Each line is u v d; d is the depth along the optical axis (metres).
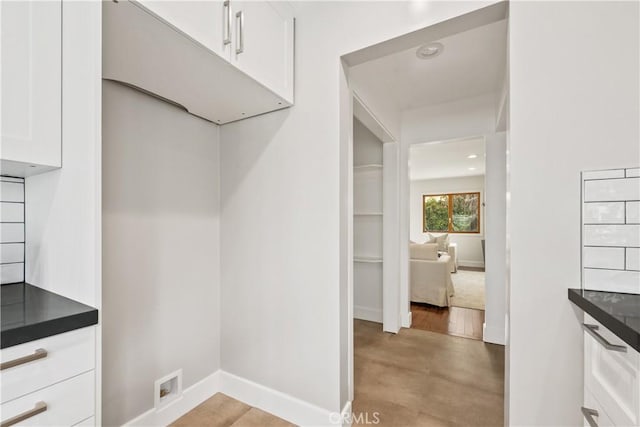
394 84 2.49
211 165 1.95
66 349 0.80
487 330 2.84
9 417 0.69
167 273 1.67
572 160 1.06
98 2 0.89
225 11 1.24
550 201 1.08
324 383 1.59
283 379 1.72
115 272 1.43
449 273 4.49
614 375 0.80
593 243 1.03
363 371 2.27
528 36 1.12
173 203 1.71
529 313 1.10
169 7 1.01
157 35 1.07
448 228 8.95
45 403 0.75
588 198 1.03
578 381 1.04
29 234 1.16
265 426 1.65
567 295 1.05
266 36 1.48
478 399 1.91
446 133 3.02
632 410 0.70
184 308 1.77
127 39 1.09
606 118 1.02
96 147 0.88
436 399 1.91
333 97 1.57
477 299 4.54
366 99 2.36
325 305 1.59
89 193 0.89
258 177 1.82
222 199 1.99
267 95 1.55
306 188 1.65
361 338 2.94
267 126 1.79
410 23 1.37
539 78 1.10
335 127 1.56
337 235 1.55
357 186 3.57
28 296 0.99
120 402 1.45
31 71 0.86
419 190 9.30
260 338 1.81
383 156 3.22
